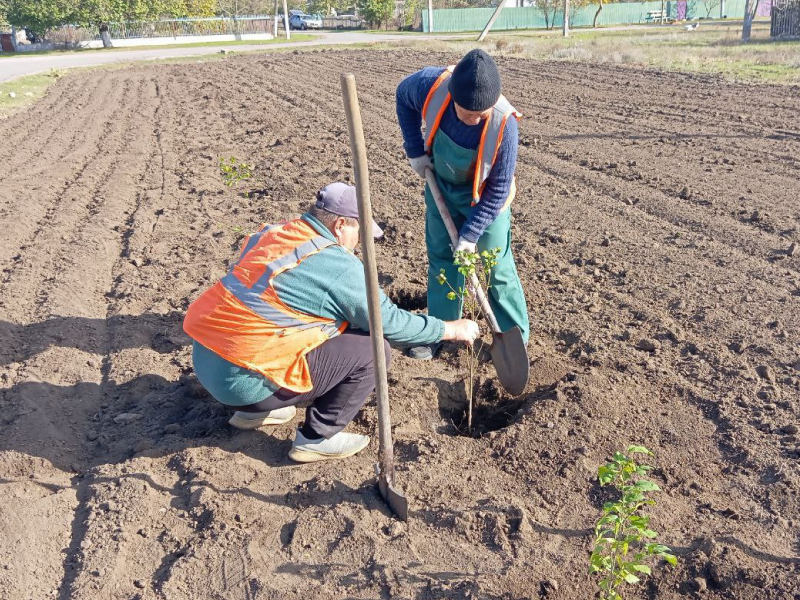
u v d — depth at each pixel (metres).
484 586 2.85
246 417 3.84
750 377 4.17
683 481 3.43
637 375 4.27
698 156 9.06
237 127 12.42
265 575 2.95
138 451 3.75
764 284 5.39
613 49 23.77
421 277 5.95
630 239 6.48
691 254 6.05
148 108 15.00
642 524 2.56
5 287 5.82
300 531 3.15
